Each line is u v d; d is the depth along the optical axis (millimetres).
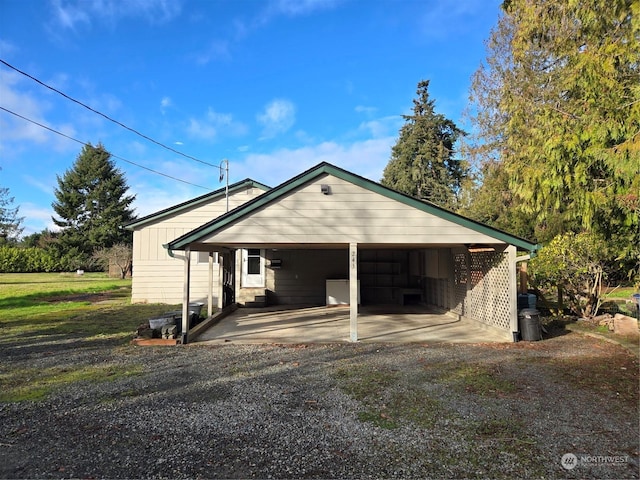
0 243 33688
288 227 7996
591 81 5711
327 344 7602
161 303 14469
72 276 31328
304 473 2854
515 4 7898
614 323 8273
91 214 37875
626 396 4504
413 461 3025
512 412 4043
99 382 5176
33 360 6410
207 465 2977
